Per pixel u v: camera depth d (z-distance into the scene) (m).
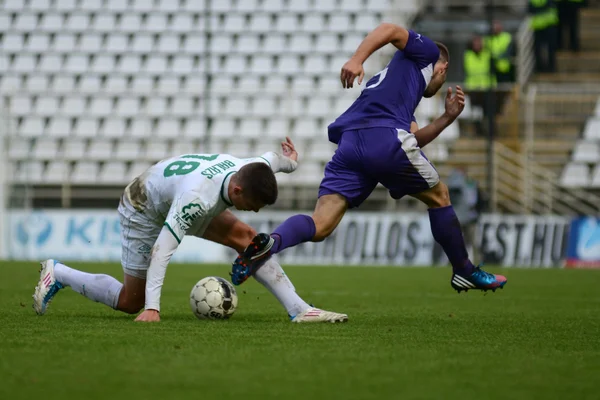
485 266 65.50
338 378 12.59
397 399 11.14
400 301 32.38
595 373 13.37
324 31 82.75
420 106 75.56
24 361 13.82
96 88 80.69
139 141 77.12
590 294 37.47
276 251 20.08
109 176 75.75
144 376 12.54
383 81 21.28
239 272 19.23
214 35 82.50
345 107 78.38
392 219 67.12
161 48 82.81
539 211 72.69
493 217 66.44
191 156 20.41
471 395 11.47
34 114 79.00
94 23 83.62
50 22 83.75
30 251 67.75
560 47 87.25
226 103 78.88
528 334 19.47
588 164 74.62
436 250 66.44
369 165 20.78
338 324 20.86
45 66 82.00
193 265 60.59
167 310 25.59
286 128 77.12
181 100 79.50
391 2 83.50
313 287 40.75
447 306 29.91
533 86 80.81
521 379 12.73
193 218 19.58
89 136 78.00
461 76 83.06
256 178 19.20
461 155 74.12
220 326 19.72
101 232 67.44
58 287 22.16
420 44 21.42
